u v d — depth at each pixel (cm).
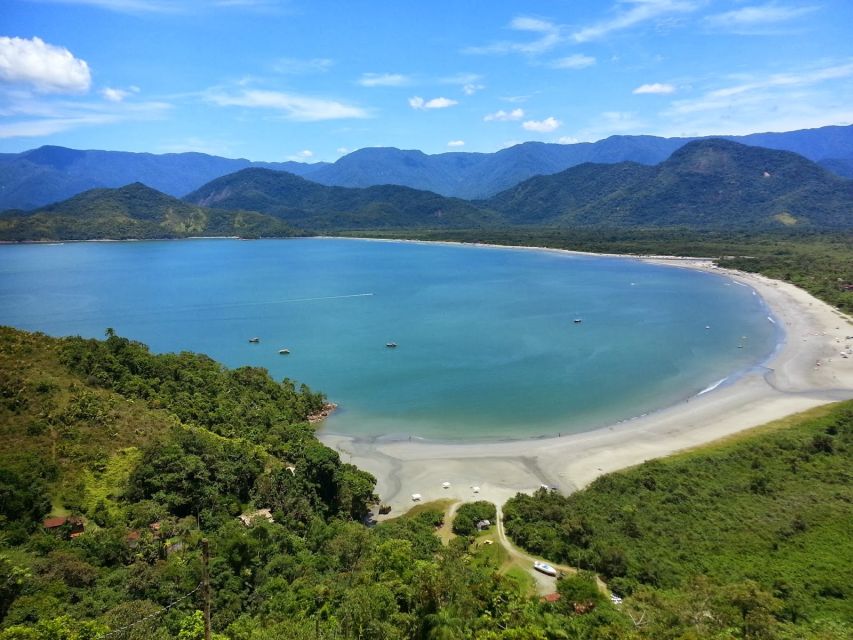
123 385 8019
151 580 4334
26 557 4378
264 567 4762
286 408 9288
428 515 6475
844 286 19025
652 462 7662
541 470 7781
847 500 6306
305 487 6419
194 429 7244
